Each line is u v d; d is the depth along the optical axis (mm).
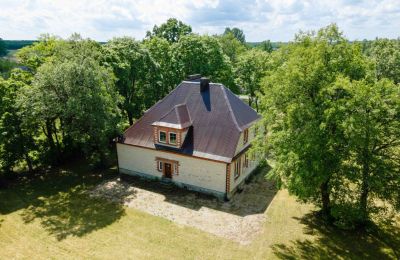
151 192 29359
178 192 29250
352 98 18422
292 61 21297
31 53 39188
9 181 32344
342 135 19312
